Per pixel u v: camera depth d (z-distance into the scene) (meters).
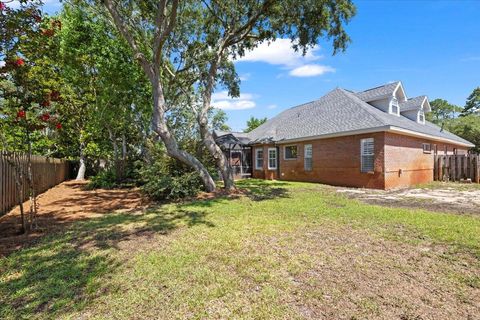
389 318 2.58
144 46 13.84
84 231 5.53
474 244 4.52
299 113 20.09
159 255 4.11
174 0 8.49
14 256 4.15
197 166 10.62
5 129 6.75
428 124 20.88
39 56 5.59
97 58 13.73
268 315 2.62
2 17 4.54
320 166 15.37
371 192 11.43
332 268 3.66
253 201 8.80
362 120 13.52
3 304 2.84
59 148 17.97
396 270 3.60
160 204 8.60
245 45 12.86
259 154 20.64
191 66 14.42
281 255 4.10
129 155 15.73
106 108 14.16
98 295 2.99
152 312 2.68
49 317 2.61
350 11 10.44
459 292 3.05
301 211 7.18
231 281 3.28
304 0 9.88
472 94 40.34
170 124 21.88
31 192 5.95
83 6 12.34
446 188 12.73
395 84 15.81
